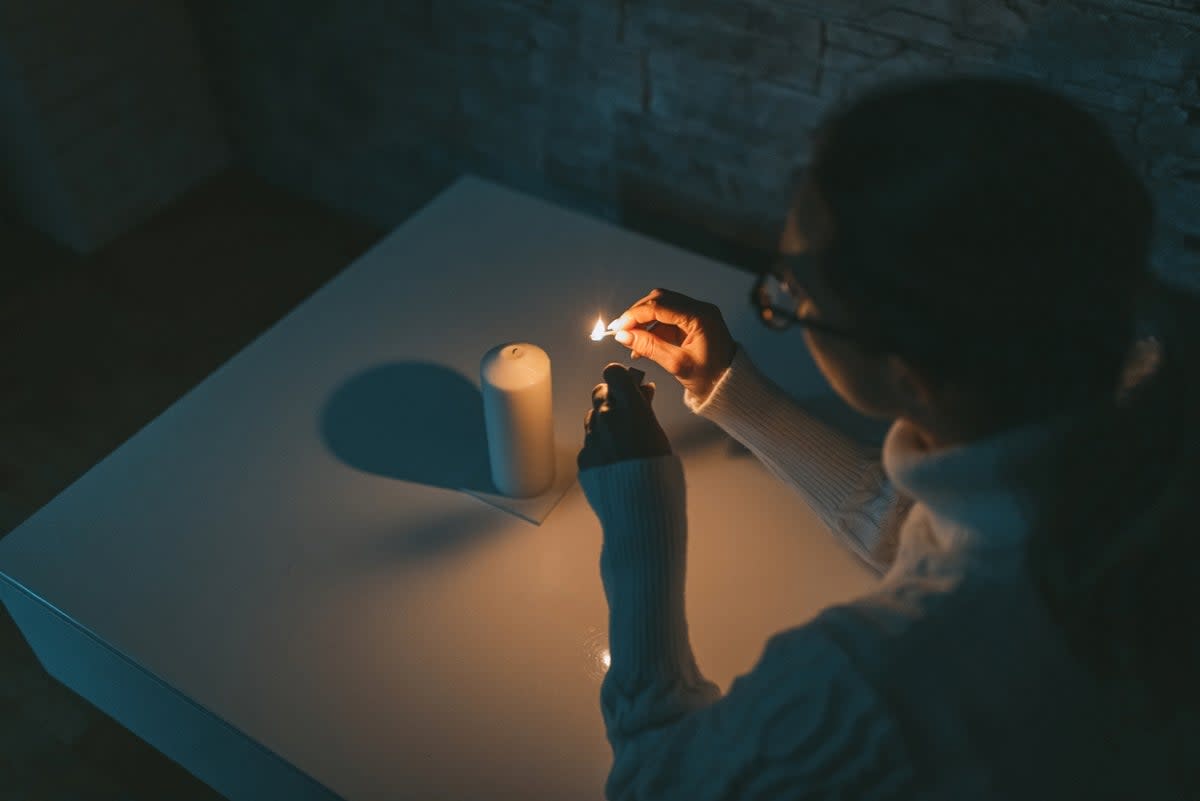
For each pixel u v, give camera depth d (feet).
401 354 3.59
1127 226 1.38
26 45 5.20
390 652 2.72
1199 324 3.73
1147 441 1.58
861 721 1.54
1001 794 1.56
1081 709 1.57
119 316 5.77
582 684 2.65
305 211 6.50
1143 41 3.19
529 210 4.23
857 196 1.40
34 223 6.22
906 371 1.52
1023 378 1.42
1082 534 1.54
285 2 5.44
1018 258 1.32
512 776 2.47
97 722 4.10
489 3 4.67
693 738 1.81
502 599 2.85
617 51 4.45
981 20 3.45
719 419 2.79
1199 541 1.64
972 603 1.54
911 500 2.62
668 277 3.91
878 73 3.81
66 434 5.13
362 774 2.47
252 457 3.22
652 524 2.12
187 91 6.18
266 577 2.90
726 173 4.60
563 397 3.43
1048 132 1.34
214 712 2.58
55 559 2.93
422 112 5.47
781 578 2.88
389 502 3.10
